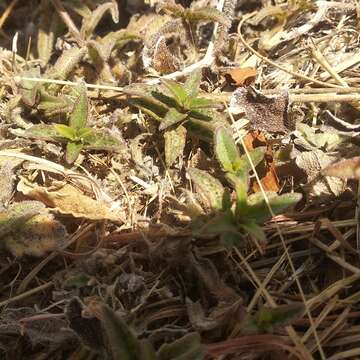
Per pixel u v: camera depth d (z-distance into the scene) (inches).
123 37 10.9
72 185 8.9
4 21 12.5
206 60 10.4
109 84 10.4
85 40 10.9
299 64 10.6
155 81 10.2
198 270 7.5
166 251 7.8
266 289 7.9
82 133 9.1
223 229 7.2
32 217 8.2
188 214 8.0
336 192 8.4
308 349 7.3
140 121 9.7
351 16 11.3
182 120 9.1
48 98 9.6
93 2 11.9
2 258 8.3
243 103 9.3
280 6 11.1
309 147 9.0
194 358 6.6
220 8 10.8
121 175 9.2
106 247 8.3
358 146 8.9
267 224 8.2
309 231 8.2
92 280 7.7
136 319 7.4
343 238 7.9
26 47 11.7
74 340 7.5
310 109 9.8
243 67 10.6
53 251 8.2
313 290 7.8
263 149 8.2
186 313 7.6
